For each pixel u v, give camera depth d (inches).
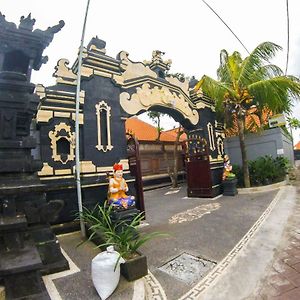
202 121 452.4
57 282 137.3
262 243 193.2
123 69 312.2
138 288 129.6
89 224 224.8
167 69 387.5
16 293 115.8
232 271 152.6
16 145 142.5
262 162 492.1
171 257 180.7
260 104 454.3
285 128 625.3
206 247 195.0
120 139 296.2
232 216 284.8
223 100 445.1
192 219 289.6
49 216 150.5
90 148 269.3
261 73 431.8
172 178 674.8
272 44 409.4
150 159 746.2
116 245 158.6
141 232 251.9
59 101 258.2
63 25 153.1
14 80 141.4
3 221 125.6
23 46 142.7
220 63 459.8
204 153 437.4
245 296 126.3
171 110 387.2
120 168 247.4
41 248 147.9
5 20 136.9
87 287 131.6
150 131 869.8
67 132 261.4
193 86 480.1
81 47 231.9
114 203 233.3
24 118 148.0
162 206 397.1
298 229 218.4
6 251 128.4
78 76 232.8
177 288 137.6
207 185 431.8
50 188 234.8
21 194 142.2
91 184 259.8
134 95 324.5
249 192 442.9
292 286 130.9
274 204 325.1
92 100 279.3
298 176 585.6
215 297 127.1
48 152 248.2
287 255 168.1
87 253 183.3
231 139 589.9
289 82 402.6
